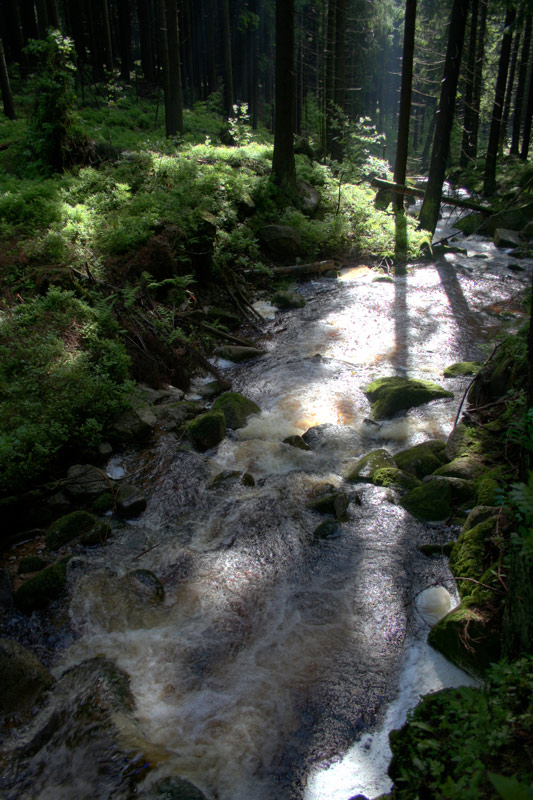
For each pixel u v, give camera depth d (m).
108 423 7.86
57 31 15.05
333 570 5.71
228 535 6.25
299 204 16.78
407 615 5.10
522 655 3.52
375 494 6.80
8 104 19.78
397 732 3.88
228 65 30.33
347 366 10.27
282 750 3.97
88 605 5.30
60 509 6.66
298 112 37.19
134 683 4.52
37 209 11.53
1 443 6.41
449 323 12.17
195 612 5.24
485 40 30.61
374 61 46.81
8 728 4.23
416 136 53.78
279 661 4.70
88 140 15.48
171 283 11.13
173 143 19.12
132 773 3.65
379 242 16.64
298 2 38.38
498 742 2.97
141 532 6.40
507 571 4.56
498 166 30.31
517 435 6.12
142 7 32.09
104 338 8.94
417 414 8.48
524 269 16.14
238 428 8.38
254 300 13.23
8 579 5.49
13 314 8.71
